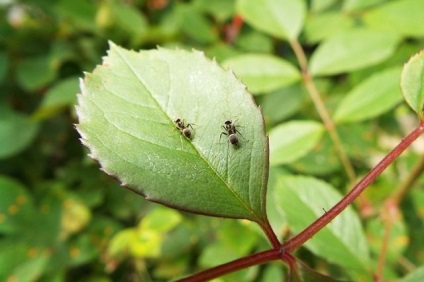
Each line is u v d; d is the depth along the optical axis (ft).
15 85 1.29
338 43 0.81
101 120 0.47
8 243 1.01
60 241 1.05
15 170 1.25
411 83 0.49
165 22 1.18
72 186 1.18
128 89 0.48
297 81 0.79
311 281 0.47
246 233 0.84
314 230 0.47
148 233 0.97
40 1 1.24
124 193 1.15
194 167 0.46
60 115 1.27
